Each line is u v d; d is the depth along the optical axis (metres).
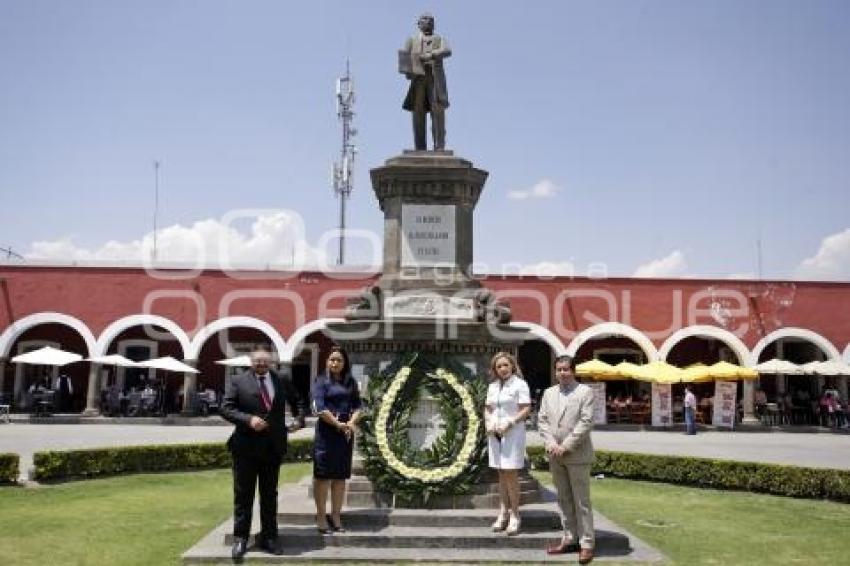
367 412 9.16
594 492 13.40
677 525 10.12
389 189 10.34
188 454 15.59
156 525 9.56
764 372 28.94
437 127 10.68
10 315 29.59
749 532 9.69
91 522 9.73
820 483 12.66
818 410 30.92
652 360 30.56
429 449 9.12
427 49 10.71
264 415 7.88
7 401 29.00
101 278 30.02
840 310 31.28
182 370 28.22
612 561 7.81
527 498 9.24
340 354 8.38
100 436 22.12
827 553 8.50
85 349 31.50
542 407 8.26
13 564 7.59
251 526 8.60
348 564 7.59
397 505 8.88
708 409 30.42
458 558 7.70
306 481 10.76
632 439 24.19
